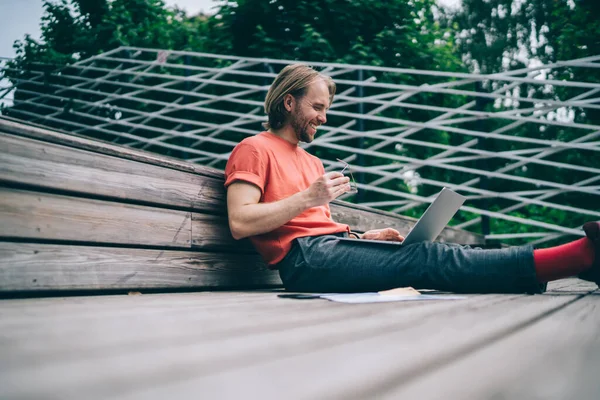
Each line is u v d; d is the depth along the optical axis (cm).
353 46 710
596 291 230
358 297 151
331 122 682
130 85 695
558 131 885
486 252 183
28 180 144
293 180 205
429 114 746
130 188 174
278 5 773
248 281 230
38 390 36
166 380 41
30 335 65
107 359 50
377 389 41
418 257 184
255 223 187
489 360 58
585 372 53
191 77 648
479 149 545
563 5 791
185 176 198
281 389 40
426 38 767
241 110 741
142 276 177
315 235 200
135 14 928
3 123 138
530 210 781
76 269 155
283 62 586
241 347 59
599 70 726
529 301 151
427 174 767
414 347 64
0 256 136
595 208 765
